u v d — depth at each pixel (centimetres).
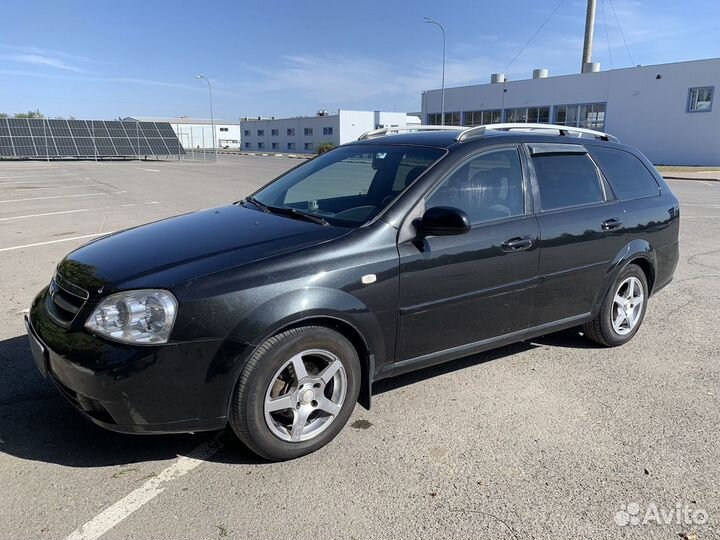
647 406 357
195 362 263
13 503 255
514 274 365
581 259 404
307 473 283
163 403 262
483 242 346
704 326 509
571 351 448
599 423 335
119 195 1606
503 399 364
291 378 288
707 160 3322
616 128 3681
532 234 371
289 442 290
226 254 290
